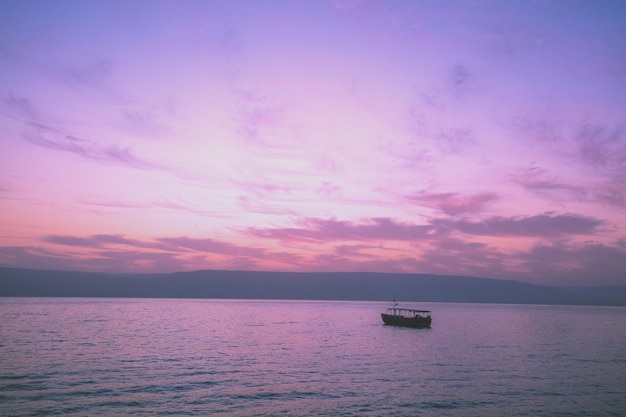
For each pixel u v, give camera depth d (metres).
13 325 117.75
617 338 118.00
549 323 184.75
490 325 163.12
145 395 43.75
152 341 87.88
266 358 69.44
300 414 39.00
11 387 45.72
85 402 40.84
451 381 53.25
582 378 56.41
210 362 63.78
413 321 142.00
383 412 40.00
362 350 82.38
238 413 38.91
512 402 43.91
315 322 167.12
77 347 75.62
